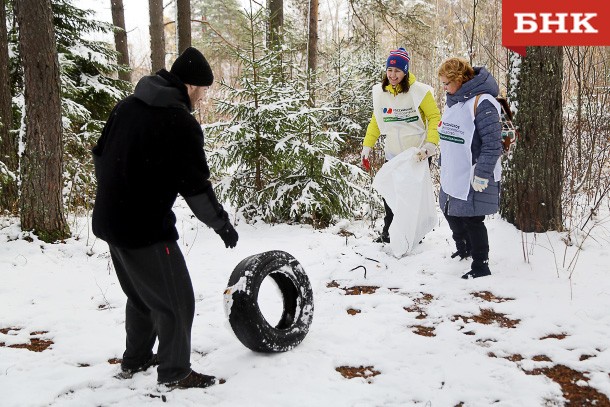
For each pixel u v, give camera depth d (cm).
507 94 523
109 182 247
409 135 502
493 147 388
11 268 483
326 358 313
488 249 425
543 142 494
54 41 540
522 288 400
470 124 396
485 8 1116
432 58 1848
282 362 307
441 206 446
